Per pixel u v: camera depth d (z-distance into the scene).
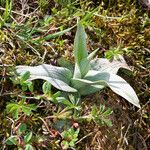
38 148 0.17
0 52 0.19
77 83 0.18
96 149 0.18
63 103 0.18
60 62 0.19
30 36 0.19
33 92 0.18
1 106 0.17
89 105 0.18
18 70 0.18
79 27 0.18
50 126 0.17
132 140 0.19
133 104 0.18
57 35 0.19
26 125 0.17
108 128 0.18
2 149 0.16
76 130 0.17
